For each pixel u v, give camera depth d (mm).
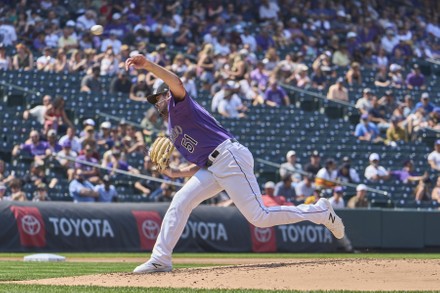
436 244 56406
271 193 52219
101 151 57250
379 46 84062
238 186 23594
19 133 57688
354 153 66250
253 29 78375
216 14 77562
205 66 68625
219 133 23625
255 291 19750
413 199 62500
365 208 55219
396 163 66688
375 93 75625
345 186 59875
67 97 62594
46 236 45344
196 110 23484
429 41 89438
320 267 24172
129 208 48312
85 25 69875
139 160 56969
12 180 50156
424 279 22156
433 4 94375
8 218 44438
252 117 66188
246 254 49094
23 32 68750
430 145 70438
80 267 32594
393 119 69062
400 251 55250
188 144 23719
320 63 74938
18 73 63406
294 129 66812
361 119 68812
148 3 74812
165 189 54000
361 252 54125
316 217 24609
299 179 59094
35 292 19656
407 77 79312
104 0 72688
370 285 21141
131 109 63062
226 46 73125
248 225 51188
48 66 65125
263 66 70625
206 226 49719
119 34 70750
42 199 50406
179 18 75688
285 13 82812
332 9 85312
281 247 52031
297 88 71688
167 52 71812
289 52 77625
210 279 22344
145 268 23938
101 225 47031
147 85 64375
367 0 88250
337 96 71812
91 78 64000
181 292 19625
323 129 67750
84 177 52562
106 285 21672
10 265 33375
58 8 72000
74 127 59000
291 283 21531
